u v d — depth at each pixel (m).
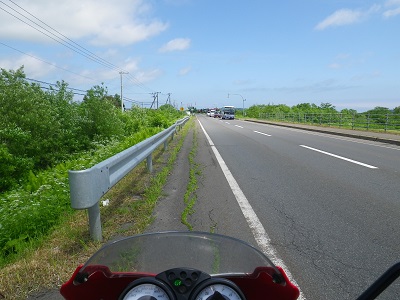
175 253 2.00
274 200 6.77
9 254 4.70
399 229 5.18
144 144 7.56
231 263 1.92
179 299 1.59
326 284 3.55
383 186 7.99
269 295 1.83
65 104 18.20
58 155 15.34
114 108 21.30
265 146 16.33
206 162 11.35
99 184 4.48
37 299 3.30
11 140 13.35
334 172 9.71
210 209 6.13
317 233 5.01
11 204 6.77
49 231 5.14
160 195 6.97
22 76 15.27
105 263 1.92
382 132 24.92
